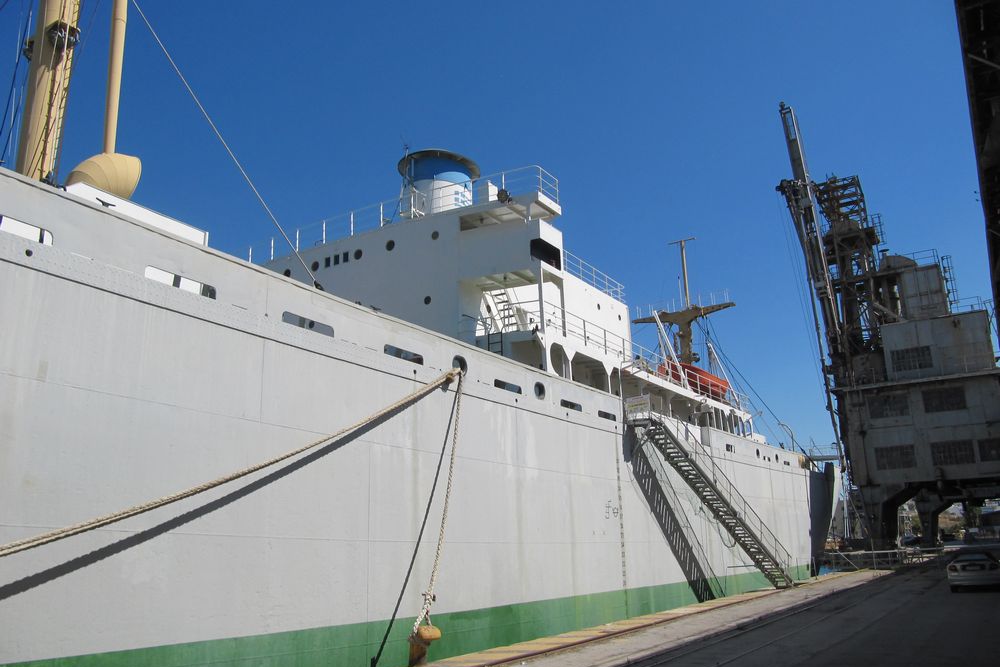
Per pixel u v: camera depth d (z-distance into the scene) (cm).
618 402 2372
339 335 1410
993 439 3991
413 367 1552
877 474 4222
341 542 1325
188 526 1096
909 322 4275
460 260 2400
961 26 1302
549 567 1872
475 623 1603
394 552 1429
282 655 1188
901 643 1525
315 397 1329
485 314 2478
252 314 1249
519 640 1722
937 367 4172
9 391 938
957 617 1942
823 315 4541
